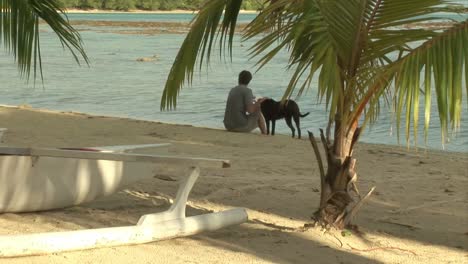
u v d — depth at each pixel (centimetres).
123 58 4366
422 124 1903
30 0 895
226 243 671
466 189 1034
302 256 644
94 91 2717
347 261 639
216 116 2131
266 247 665
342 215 721
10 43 905
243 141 1471
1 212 716
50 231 670
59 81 3070
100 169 756
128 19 12088
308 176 1066
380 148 1505
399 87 568
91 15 14188
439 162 1314
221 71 3531
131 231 638
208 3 705
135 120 1722
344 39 636
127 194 859
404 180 1090
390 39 633
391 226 788
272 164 1167
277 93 2656
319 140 1619
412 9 620
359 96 654
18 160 701
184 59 721
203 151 1295
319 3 629
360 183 1045
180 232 673
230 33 729
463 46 544
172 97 736
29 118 1652
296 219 784
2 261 568
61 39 941
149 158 671
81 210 763
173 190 898
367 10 629
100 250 618
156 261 602
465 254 688
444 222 822
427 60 555
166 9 15775
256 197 895
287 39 624
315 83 2917
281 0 630
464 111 2153
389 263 644
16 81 3012
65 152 683
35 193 716
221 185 951
